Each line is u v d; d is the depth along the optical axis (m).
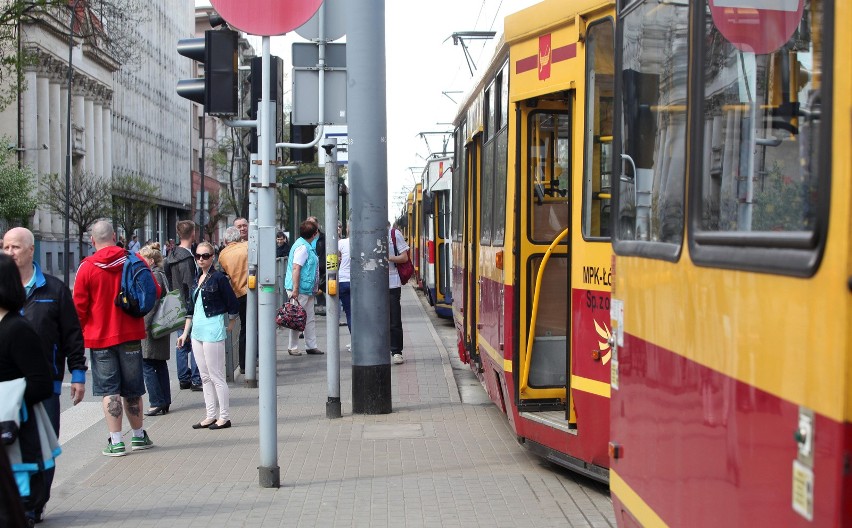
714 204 3.33
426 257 28.08
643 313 4.18
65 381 14.18
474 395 12.07
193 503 7.08
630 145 4.63
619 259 4.68
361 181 10.36
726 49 3.30
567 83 6.98
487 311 9.66
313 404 11.39
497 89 8.99
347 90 10.31
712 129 3.41
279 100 8.20
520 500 7.00
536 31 7.35
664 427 3.79
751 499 2.80
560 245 7.76
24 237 6.64
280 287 20.52
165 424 10.32
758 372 2.76
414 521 6.53
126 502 7.12
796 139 2.61
